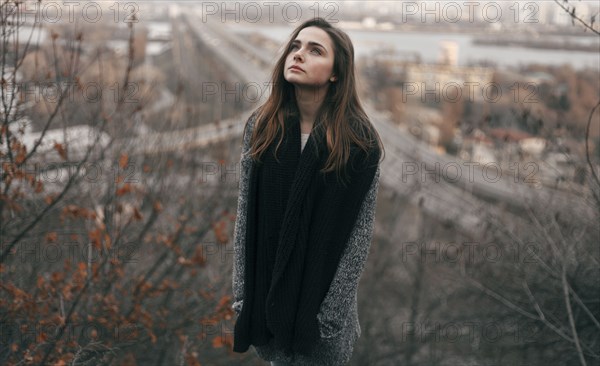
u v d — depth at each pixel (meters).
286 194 1.89
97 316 4.94
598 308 6.66
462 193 20.05
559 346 7.24
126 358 5.71
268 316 1.89
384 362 14.27
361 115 1.99
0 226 4.70
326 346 1.96
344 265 1.91
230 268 7.70
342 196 1.88
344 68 1.94
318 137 1.87
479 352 9.48
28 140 5.05
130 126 6.40
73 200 5.57
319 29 1.94
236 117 8.94
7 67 4.34
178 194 7.77
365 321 14.91
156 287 6.11
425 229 16.23
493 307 9.16
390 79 50.66
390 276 17.14
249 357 8.75
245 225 2.01
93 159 5.56
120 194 4.93
